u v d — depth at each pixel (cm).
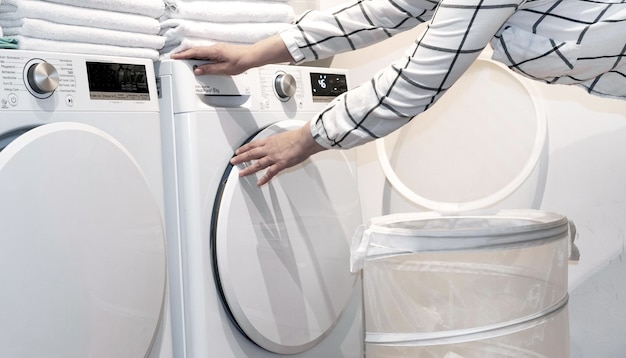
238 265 153
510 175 193
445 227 161
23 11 127
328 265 178
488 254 138
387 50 217
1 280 114
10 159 115
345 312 191
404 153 209
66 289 124
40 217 120
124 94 140
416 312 143
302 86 174
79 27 135
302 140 141
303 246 171
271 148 147
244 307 155
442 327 141
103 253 131
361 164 225
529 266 141
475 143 198
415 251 138
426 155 205
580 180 188
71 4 135
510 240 136
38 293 120
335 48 155
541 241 140
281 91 166
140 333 139
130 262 137
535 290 142
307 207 172
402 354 146
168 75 149
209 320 150
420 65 120
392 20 150
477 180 198
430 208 201
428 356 143
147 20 147
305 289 171
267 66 167
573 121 188
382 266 146
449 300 140
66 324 124
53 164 122
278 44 154
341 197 182
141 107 143
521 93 190
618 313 186
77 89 131
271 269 162
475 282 139
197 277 149
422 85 121
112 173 133
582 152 188
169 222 151
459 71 120
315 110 176
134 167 139
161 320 149
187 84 147
